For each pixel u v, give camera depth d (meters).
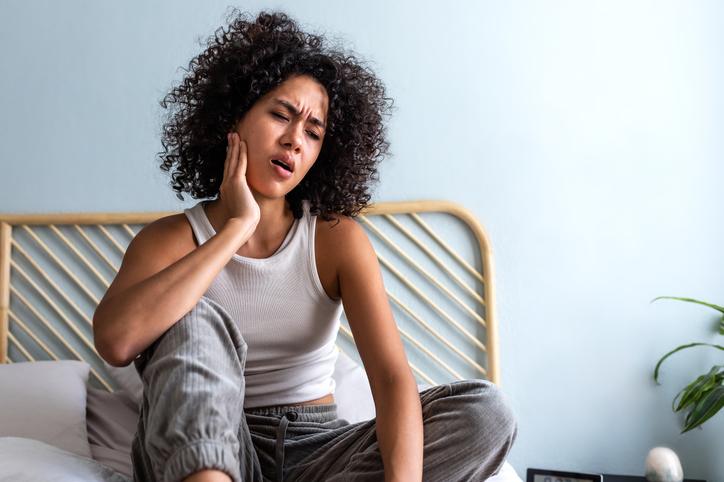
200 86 1.02
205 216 0.95
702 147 1.82
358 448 0.81
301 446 0.90
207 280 0.76
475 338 1.79
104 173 1.81
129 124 1.82
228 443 0.58
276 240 0.97
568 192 1.81
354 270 0.94
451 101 1.84
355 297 0.93
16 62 1.83
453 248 1.82
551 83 1.83
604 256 1.80
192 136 1.04
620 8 1.85
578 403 1.78
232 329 0.75
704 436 1.76
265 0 1.84
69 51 1.83
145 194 1.80
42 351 1.77
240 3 1.84
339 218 1.01
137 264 0.87
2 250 1.74
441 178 1.82
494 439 0.76
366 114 1.06
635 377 1.78
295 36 1.00
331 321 0.99
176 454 0.56
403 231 1.82
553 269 1.80
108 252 1.79
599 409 1.77
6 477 0.77
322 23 1.84
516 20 1.85
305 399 0.98
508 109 1.83
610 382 1.78
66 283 1.79
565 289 1.80
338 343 1.79
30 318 1.77
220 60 0.99
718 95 1.83
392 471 0.70
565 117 1.83
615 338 1.79
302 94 0.93
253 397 0.96
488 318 1.76
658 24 1.84
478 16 1.85
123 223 1.77
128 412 1.45
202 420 0.58
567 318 1.79
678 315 1.78
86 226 1.80
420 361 1.80
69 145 1.81
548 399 1.78
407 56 1.84
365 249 0.97
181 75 1.83
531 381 1.78
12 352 1.76
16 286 1.78
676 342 1.78
